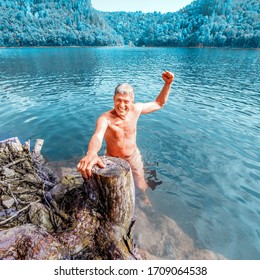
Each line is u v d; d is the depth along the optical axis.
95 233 2.83
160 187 4.70
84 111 10.05
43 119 8.93
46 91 14.80
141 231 3.64
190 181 4.88
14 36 131.25
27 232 2.64
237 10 191.38
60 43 149.50
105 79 20.38
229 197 4.38
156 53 71.62
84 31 191.75
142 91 14.91
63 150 6.51
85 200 3.21
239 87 16.67
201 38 132.38
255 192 4.50
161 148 6.38
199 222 3.82
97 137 3.14
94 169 2.84
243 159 5.77
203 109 10.44
